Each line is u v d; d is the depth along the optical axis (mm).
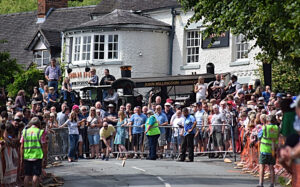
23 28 106000
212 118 50000
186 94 65875
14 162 32750
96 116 51312
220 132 49438
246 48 73438
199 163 46531
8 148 32281
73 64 80938
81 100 56844
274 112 39781
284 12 34375
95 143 50812
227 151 49344
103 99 62531
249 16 37219
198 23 77312
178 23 79750
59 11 103312
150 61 79188
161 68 79938
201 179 36938
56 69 63250
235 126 50125
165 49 80250
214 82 59062
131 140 51000
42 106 58594
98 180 36875
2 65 55781
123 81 61406
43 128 36500
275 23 34438
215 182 35625
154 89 65938
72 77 81125
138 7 84250
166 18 80938
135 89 70375
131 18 79438
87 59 80000
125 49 78688
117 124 51281
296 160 19266
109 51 79125
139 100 60844
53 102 58625
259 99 48750
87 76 79625
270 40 37656
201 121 51062
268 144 33094
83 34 80438
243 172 40812
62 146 49250
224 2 39375
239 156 50219
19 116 37500
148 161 48188
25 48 96312
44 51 95250
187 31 79125
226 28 39969
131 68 76438
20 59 98500
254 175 39562
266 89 53125
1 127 32312
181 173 39969
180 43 79375
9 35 105812
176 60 79812
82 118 51125
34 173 32656
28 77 84312
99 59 79312
